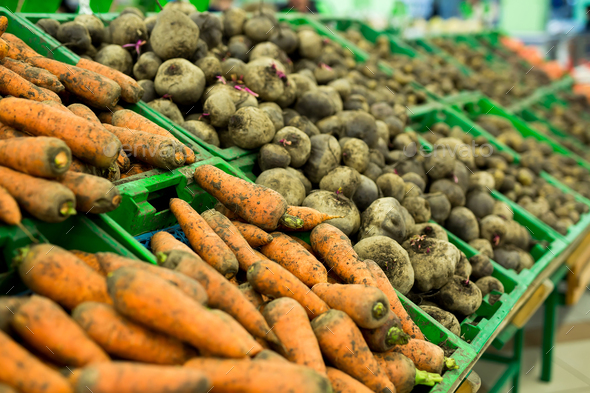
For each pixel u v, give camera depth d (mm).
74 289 1135
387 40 5133
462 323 2008
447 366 1547
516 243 2902
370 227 2035
